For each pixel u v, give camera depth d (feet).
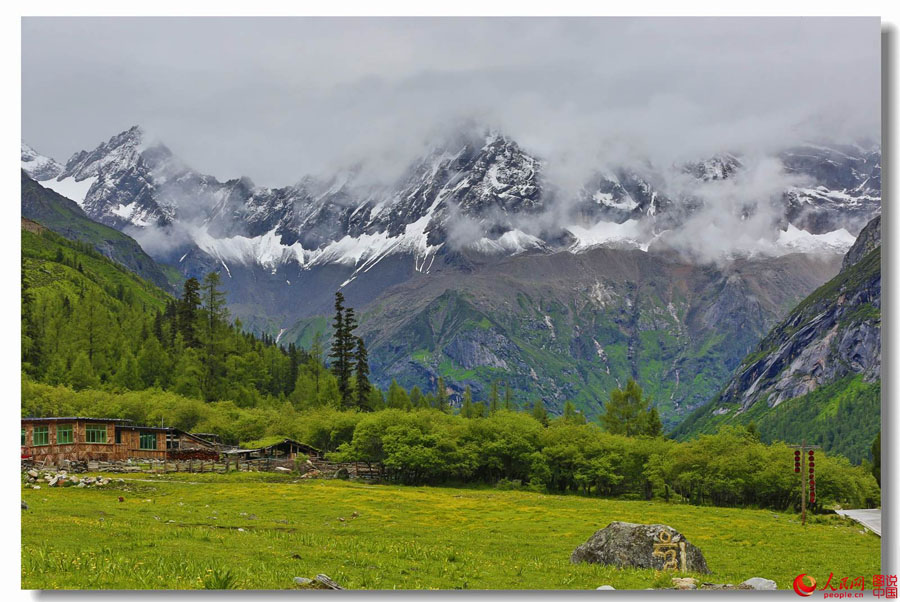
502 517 316.81
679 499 528.63
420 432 540.11
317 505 315.99
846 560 222.07
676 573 156.46
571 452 533.55
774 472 473.67
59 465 380.99
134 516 220.64
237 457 503.20
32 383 641.81
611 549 167.12
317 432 630.33
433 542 225.35
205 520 227.20
